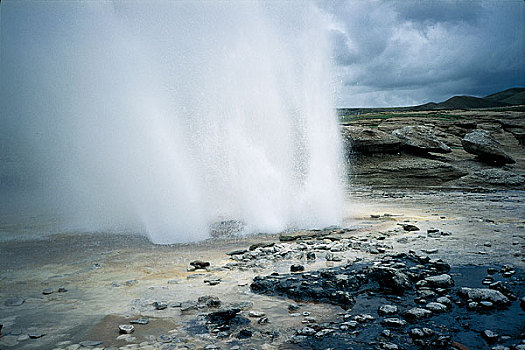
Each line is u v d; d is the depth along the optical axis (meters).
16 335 5.01
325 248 9.27
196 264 8.05
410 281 6.69
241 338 4.86
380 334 4.86
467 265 7.66
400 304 5.82
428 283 6.55
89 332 5.08
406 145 30.27
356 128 30.28
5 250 9.59
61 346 4.71
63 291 6.63
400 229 11.70
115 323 5.34
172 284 6.97
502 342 4.59
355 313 5.55
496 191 23.17
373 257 8.39
